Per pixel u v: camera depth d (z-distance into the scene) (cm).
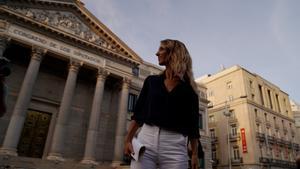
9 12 2333
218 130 5072
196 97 248
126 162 2631
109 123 3058
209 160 3794
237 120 4756
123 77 3022
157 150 215
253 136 4438
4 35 2255
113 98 3206
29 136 2519
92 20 2969
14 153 1995
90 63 2784
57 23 2698
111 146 2941
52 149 2227
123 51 3175
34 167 1997
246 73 5191
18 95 2375
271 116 5197
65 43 2680
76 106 2941
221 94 5366
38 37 2500
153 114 224
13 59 2677
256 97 5053
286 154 5044
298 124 6581
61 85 2939
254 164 4181
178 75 237
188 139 249
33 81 2328
